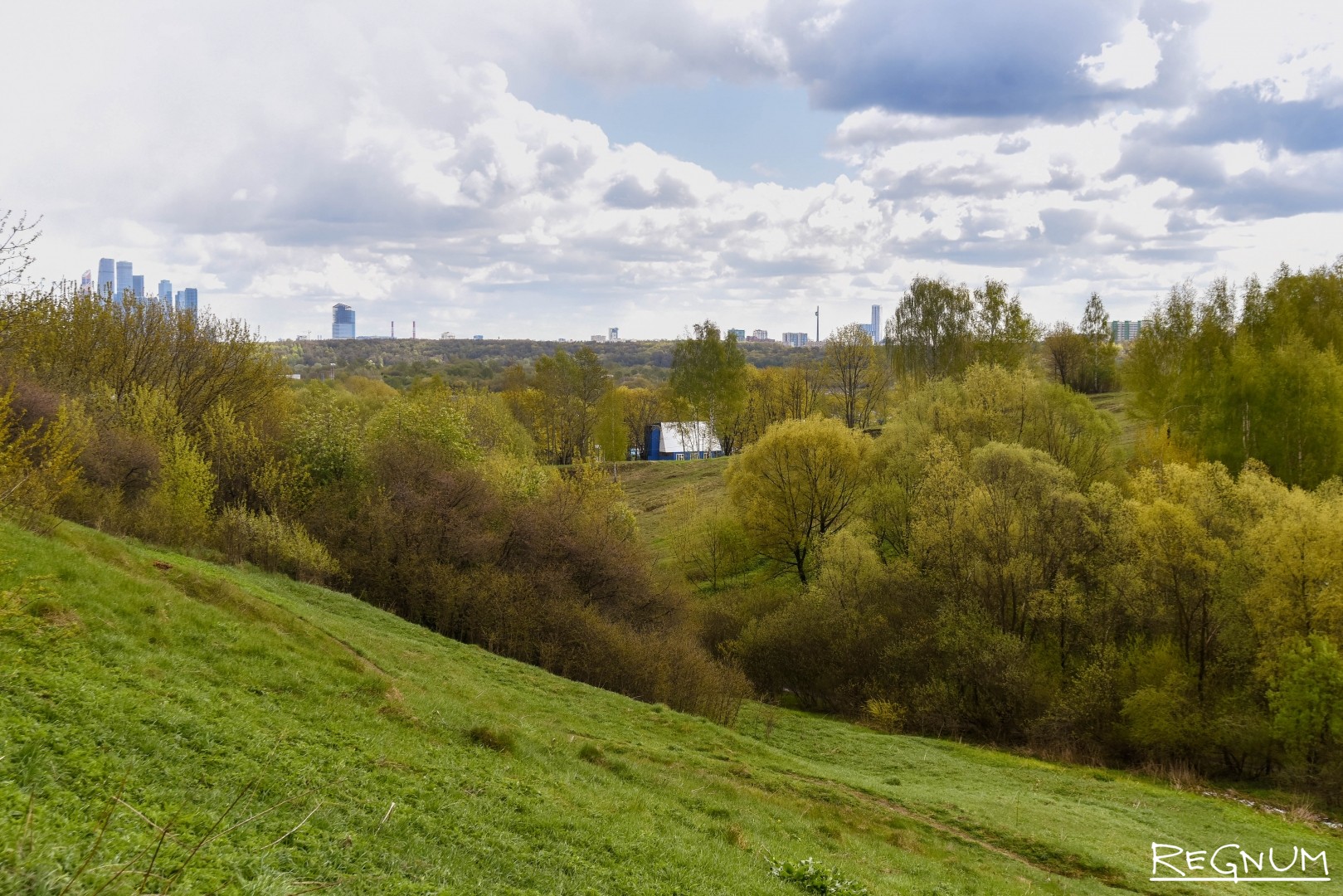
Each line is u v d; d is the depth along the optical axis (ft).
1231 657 140.15
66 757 30.68
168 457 123.24
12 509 62.54
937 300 301.63
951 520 172.96
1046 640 161.27
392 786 42.91
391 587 135.54
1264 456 203.41
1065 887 68.59
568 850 42.50
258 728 43.60
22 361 118.32
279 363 182.91
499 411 250.78
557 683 105.70
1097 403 345.51
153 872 23.08
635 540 189.16
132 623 51.42
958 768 117.70
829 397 395.96
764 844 56.18
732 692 140.97
